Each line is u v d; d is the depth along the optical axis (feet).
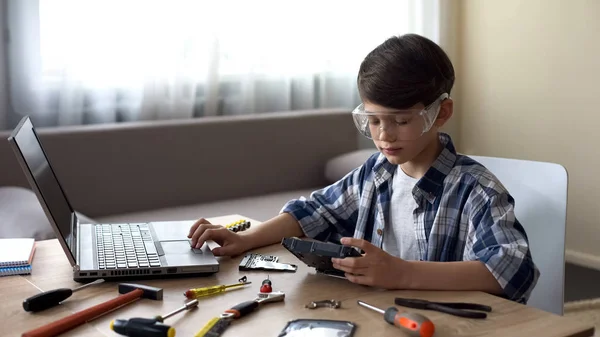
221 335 3.04
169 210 9.33
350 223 4.98
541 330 3.10
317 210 4.92
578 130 11.39
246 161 10.25
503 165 5.10
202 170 9.84
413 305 3.39
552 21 11.59
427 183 4.42
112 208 9.12
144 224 4.99
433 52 4.19
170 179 9.57
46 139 8.59
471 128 13.15
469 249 4.12
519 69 12.19
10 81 9.07
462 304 3.36
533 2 11.85
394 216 4.70
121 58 9.80
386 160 4.82
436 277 3.68
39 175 4.00
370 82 4.09
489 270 3.70
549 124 11.80
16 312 3.42
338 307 3.39
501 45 12.45
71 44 9.36
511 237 3.89
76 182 8.84
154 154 9.40
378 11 12.15
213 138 9.89
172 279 3.91
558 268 4.74
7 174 8.38
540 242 4.83
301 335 3.00
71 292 3.56
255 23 10.93
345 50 11.98
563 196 4.77
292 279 3.88
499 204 4.10
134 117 10.00
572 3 11.28
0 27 8.89
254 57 10.99
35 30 9.10
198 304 3.47
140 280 3.89
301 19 11.40
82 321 3.22
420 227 4.48
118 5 9.65
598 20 10.94
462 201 4.29
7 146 8.36
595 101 11.10
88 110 9.75
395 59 4.07
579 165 11.43
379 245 4.75
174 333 2.99
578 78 11.30
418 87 4.04
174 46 10.18
